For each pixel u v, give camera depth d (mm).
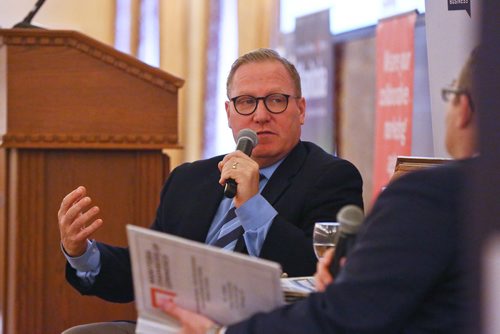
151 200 3729
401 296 1555
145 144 3684
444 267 1566
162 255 1760
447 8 3113
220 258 1697
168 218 3199
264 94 3086
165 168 3768
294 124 3127
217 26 7551
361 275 1583
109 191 3686
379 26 5723
